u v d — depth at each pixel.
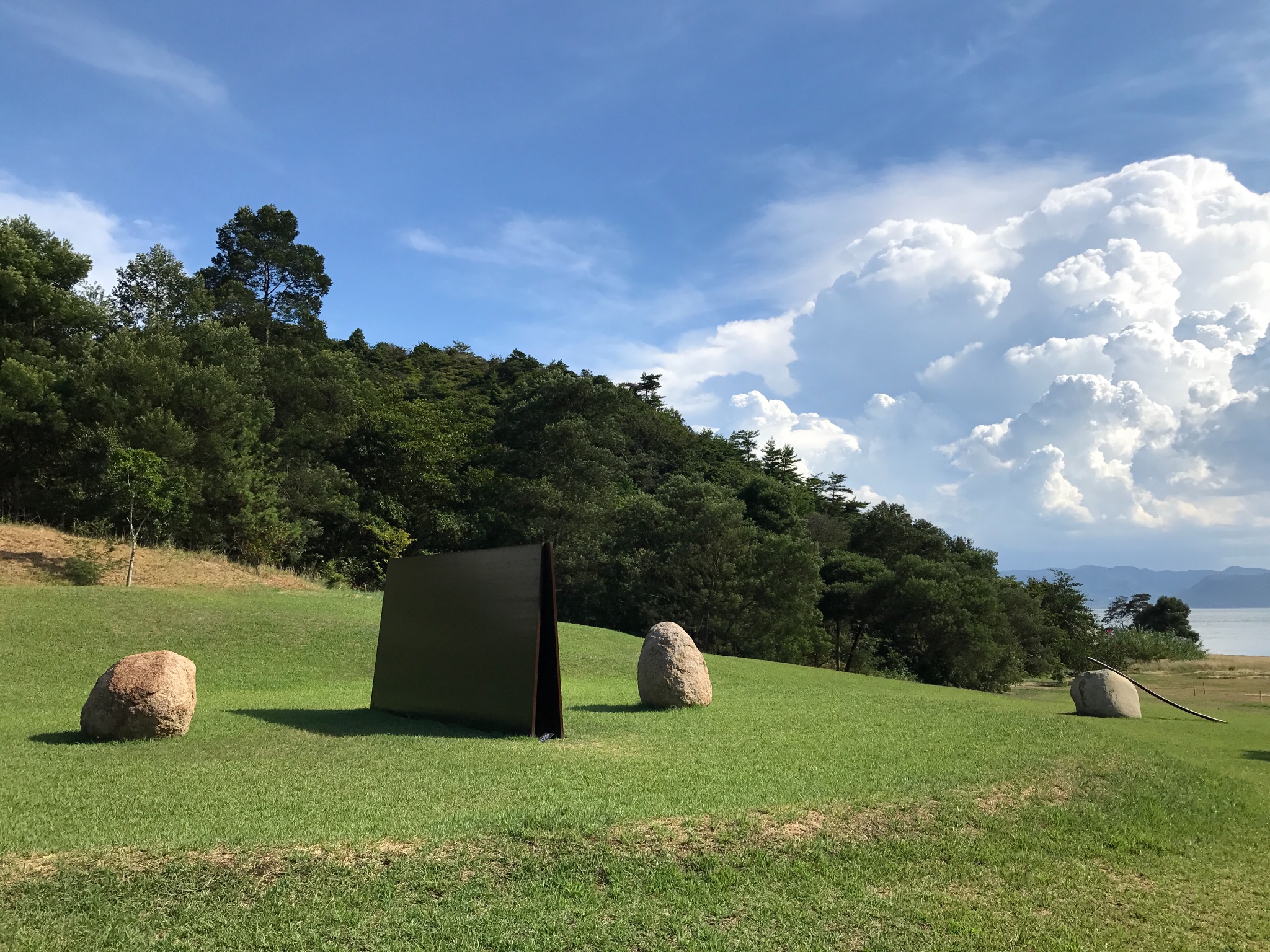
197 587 28.03
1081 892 6.32
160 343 35.44
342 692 16.41
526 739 10.54
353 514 43.19
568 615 47.09
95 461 31.69
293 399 45.41
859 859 6.52
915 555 53.72
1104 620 89.69
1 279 32.12
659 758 9.38
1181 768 10.48
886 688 23.97
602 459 50.09
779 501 59.66
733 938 5.21
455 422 59.38
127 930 4.81
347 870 5.67
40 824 6.34
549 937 5.09
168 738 10.21
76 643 18.12
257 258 67.25
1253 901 6.45
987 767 9.34
